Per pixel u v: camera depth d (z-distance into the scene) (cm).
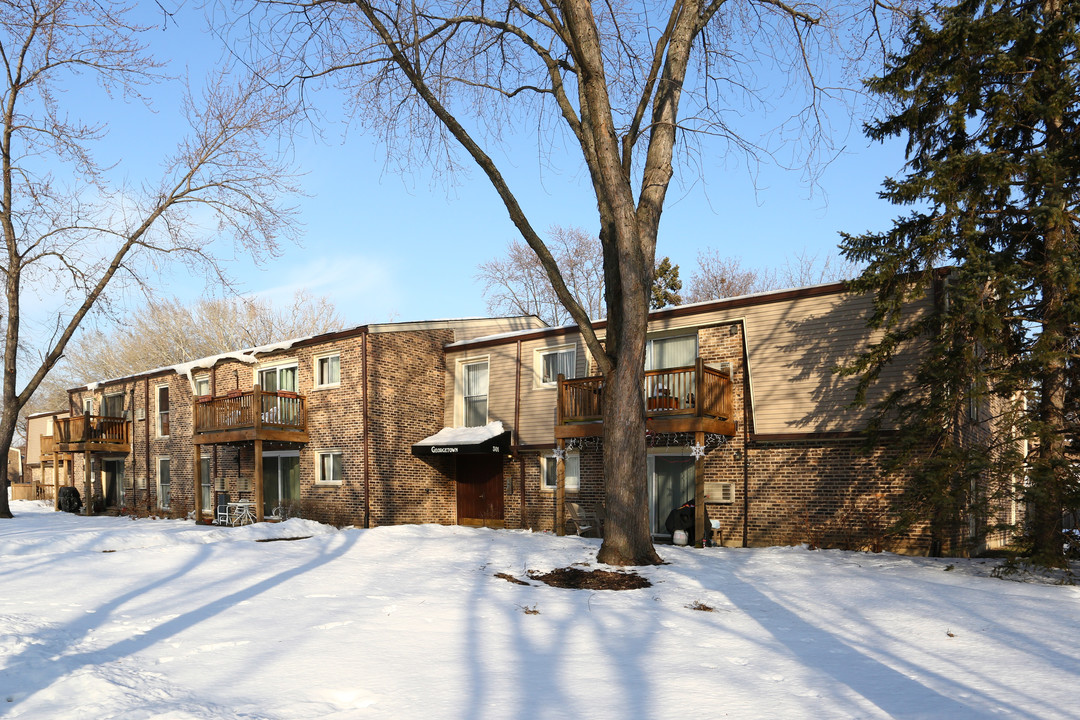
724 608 984
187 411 2866
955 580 1191
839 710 548
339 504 2231
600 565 1340
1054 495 1177
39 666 646
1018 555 1249
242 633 806
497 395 2300
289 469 2458
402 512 2259
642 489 1398
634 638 807
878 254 1431
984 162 1251
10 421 2733
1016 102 1304
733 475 1783
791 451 1703
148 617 888
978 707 552
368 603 990
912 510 1341
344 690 595
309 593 1067
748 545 1738
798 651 745
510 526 2239
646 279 1438
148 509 2992
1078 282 1175
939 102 1409
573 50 1393
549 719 525
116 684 596
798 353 1692
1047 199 1234
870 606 979
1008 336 1350
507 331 2686
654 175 1495
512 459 2256
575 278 5050
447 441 2250
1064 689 600
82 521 2655
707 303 1839
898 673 656
